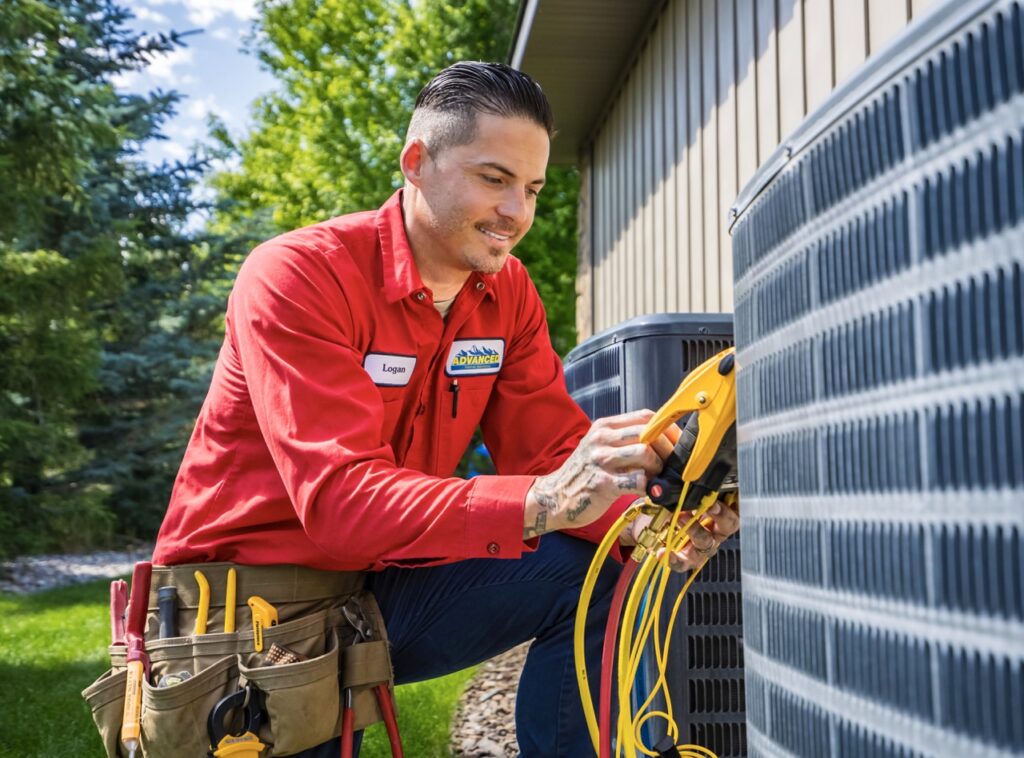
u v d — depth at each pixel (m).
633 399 1.72
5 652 4.45
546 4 4.15
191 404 12.65
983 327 0.52
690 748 1.54
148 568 1.45
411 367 1.57
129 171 12.53
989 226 0.51
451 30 10.17
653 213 4.26
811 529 0.74
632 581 1.54
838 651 0.69
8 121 7.08
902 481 0.60
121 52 12.03
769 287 0.84
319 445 1.29
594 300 5.79
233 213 13.62
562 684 1.53
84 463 11.88
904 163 0.60
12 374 7.72
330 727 1.35
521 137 1.41
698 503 1.14
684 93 3.74
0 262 7.36
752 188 0.89
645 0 4.15
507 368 1.78
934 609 0.56
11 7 7.03
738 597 1.68
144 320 12.68
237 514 1.43
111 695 1.39
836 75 2.34
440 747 2.48
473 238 1.46
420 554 1.24
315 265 1.43
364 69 10.59
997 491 0.50
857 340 0.66
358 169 10.16
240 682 1.33
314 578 1.44
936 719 0.56
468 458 10.19
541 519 1.21
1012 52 0.49
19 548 9.23
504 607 1.53
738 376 0.96
